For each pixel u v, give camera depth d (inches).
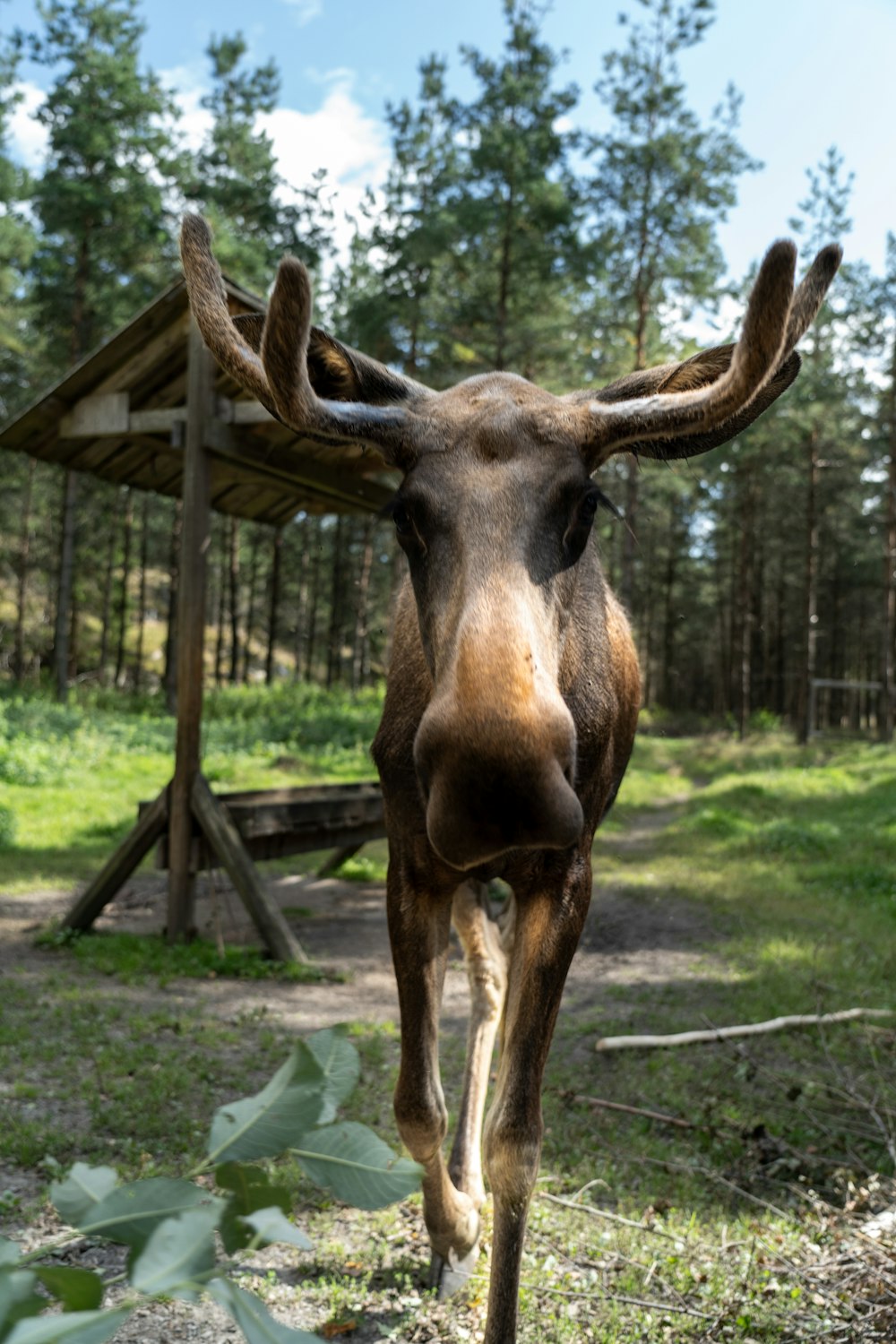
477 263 1000.2
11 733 751.1
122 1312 25.5
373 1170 30.3
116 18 1003.9
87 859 446.6
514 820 72.7
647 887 415.8
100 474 361.4
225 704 1058.7
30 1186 146.6
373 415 94.8
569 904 113.0
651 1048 215.6
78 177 1015.0
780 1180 156.6
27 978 259.9
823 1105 183.8
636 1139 169.5
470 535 85.9
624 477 1104.8
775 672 2347.4
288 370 85.0
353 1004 254.4
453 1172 141.1
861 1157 162.4
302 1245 29.0
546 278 983.0
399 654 119.0
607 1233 139.1
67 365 1133.1
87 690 1222.3
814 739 1467.8
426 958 115.3
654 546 1982.0
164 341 304.3
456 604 82.6
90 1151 158.4
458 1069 206.5
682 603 2253.9
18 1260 27.7
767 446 1348.4
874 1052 210.7
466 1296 125.3
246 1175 29.8
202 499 297.1
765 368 80.5
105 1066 194.2
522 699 73.3
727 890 409.7
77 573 1604.3
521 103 933.8
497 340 994.1
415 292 1088.8
